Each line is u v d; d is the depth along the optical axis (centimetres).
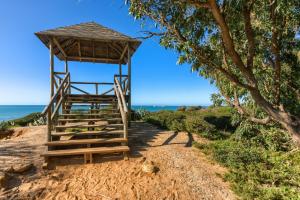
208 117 1070
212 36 374
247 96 607
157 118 998
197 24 354
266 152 616
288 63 604
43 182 413
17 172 434
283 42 530
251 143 696
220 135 812
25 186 395
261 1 374
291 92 608
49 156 493
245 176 459
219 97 691
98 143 612
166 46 357
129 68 789
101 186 413
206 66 423
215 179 453
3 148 579
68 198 371
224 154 556
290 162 535
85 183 421
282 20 426
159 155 555
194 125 818
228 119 1051
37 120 1173
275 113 382
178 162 520
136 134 755
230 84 578
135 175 454
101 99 834
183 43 336
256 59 553
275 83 511
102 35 741
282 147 653
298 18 407
